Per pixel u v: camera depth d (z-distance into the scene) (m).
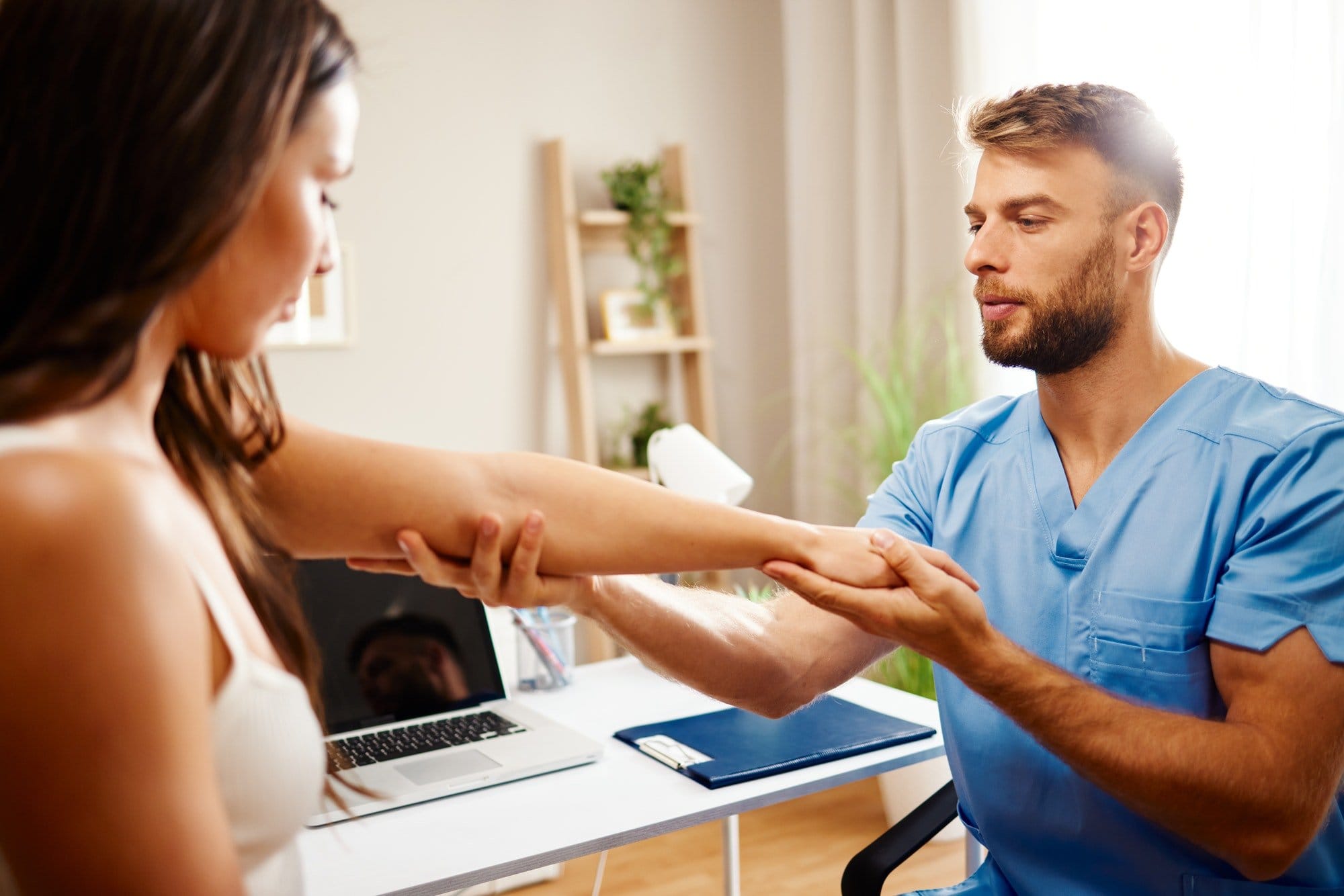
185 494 0.68
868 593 1.03
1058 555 1.23
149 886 0.50
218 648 0.62
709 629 1.26
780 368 3.59
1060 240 1.17
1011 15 2.71
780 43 3.54
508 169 3.08
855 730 1.54
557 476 1.01
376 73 2.88
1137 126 1.16
